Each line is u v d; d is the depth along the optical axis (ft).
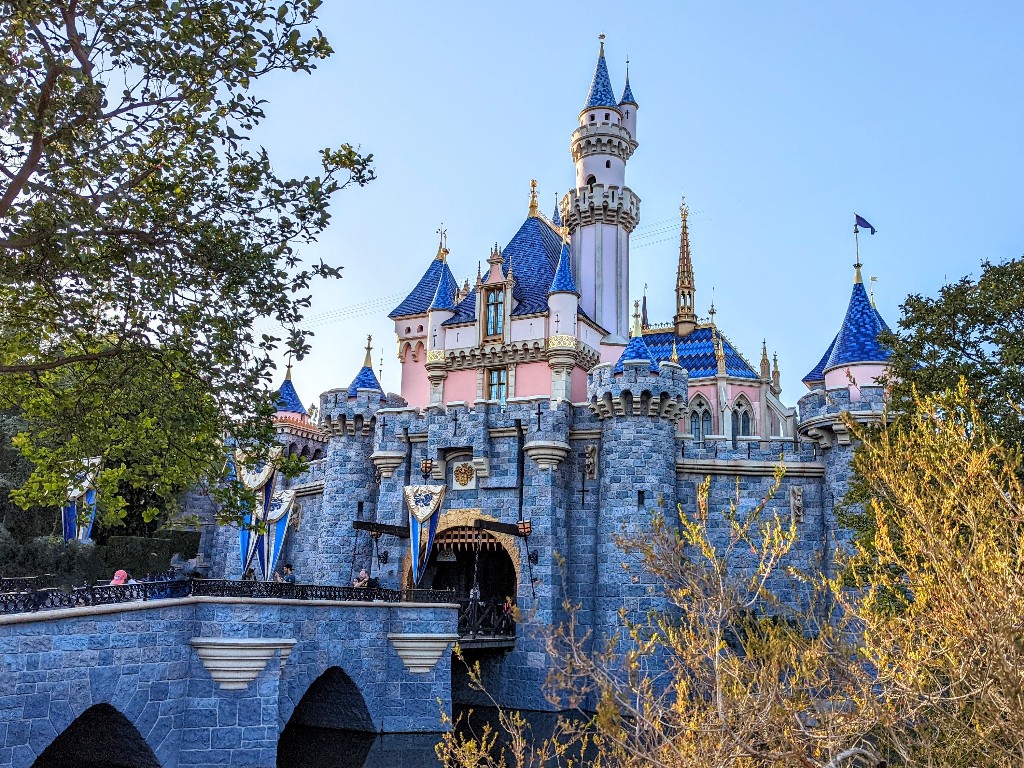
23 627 63.26
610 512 126.93
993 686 35.78
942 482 39.55
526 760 88.17
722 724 33.37
